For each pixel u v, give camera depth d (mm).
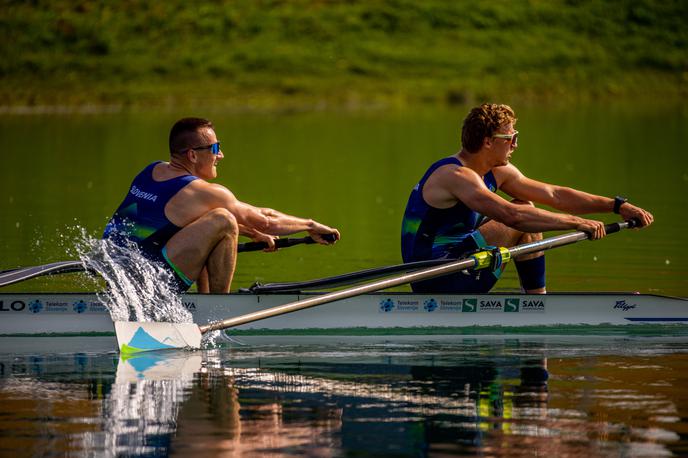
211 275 29500
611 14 167375
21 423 21203
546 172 74750
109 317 29609
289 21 159125
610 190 64875
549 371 25391
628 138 99938
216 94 138125
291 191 66375
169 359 26797
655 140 97938
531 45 159625
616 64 156375
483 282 30953
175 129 30172
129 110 127938
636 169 76250
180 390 23656
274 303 29656
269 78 144375
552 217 29625
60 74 139125
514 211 29500
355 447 19812
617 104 141125
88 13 153250
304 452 19594
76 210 56094
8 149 88125
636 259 43219
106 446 19875
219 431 20734
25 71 139000
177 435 20484
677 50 160500
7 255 43094
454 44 158625
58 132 102875
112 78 139500
